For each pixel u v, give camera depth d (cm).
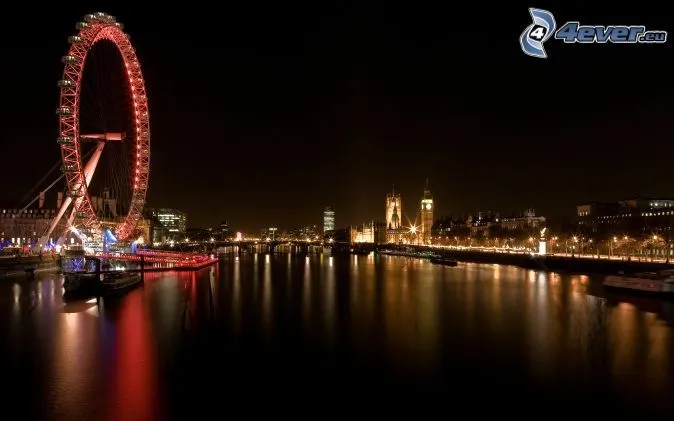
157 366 6400
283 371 6238
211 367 6388
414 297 12312
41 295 11981
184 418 4894
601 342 7538
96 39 13300
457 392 5556
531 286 14600
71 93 12988
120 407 5134
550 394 5500
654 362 6556
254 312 10088
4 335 7931
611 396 5438
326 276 18362
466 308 10581
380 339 7756
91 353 6931
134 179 15088
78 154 13150
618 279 13188
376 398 5412
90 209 13500
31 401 5269
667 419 4909
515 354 6925
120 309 10312
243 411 5075
